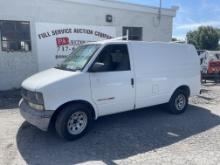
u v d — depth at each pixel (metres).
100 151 4.62
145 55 6.11
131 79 5.80
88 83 5.14
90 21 11.58
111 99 5.53
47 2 10.42
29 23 10.20
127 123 6.21
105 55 5.45
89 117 5.28
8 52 9.95
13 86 10.22
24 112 5.09
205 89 11.43
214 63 14.01
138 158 4.34
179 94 6.96
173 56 6.73
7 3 9.67
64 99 4.87
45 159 4.30
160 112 7.20
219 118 6.72
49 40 10.67
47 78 5.04
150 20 13.40
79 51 5.92
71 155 4.45
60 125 4.89
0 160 4.25
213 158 4.31
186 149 4.70
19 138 5.18
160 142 5.04
